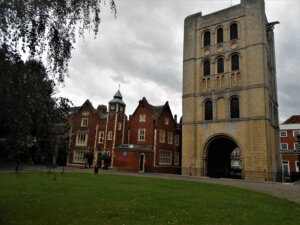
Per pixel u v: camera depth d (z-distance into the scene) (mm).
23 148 6648
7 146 6301
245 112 29203
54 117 7859
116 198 11938
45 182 17375
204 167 31078
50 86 8047
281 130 55062
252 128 28062
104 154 40375
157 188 16078
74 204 10391
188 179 25750
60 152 8836
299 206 11461
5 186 14797
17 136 6328
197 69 34562
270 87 33781
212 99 32219
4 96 5824
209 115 32406
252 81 29141
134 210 9570
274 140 33000
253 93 28781
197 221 8258
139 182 19484
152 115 43031
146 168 38500
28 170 29266
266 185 21734
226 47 32531
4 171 26562
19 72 6398
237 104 30453
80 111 47531
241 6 32188
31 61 7566
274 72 37562
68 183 17250
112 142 41875
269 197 14023
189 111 33562
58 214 8734
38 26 7902
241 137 28812
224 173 36094
